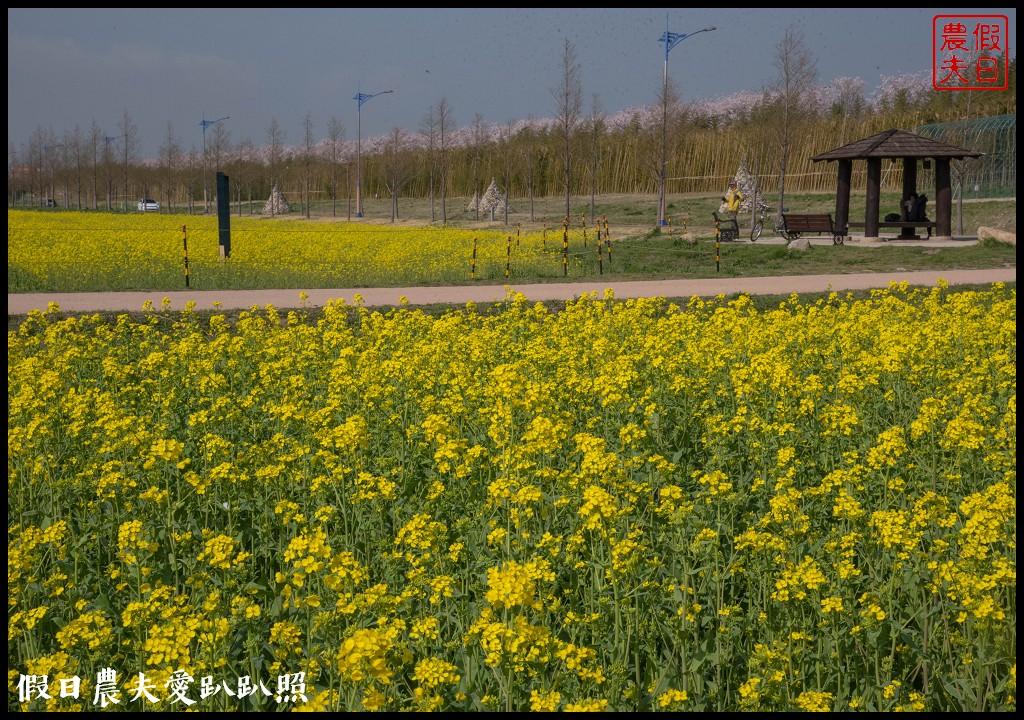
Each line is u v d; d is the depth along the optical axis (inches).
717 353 445.4
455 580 227.0
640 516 250.7
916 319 617.3
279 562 248.5
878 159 1315.2
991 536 212.7
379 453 319.9
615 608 201.2
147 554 234.1
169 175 3991.1
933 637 210.4
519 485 251.9
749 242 1439.5
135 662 203.3
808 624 205.2
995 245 1222.3
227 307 751.7
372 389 355.6
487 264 1055.6
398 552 237.9
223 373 472.1
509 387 328.8
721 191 2822.3
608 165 3117.6
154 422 370.3
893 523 220.1
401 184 3545.8
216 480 283.0
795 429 322.0
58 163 4439.0
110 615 223.9
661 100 1974.7
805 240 1266.0
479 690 189.6
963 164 1434.5
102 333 577.6
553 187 3262.8
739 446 327.6
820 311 689.6
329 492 284.7
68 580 234.7
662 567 231.1
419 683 196.5
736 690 199.6
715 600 222.5
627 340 554.3
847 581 213.8
